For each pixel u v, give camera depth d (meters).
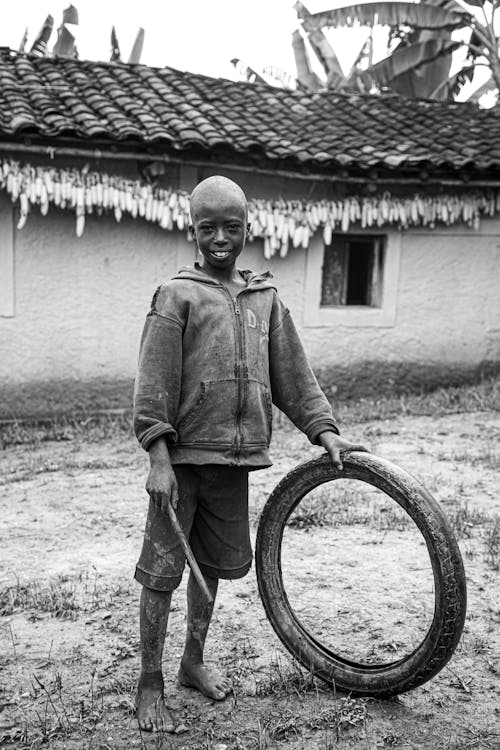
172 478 2.52
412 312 9.64
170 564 2.64
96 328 8.41
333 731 2.64
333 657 2.91
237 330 2.62
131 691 2.90
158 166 7.99
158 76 9.84
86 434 7.74
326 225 8.84
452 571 2.49
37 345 8.22
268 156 8.17
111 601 3.73
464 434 7.49
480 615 3.54
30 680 3.00
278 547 2.99
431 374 9.82
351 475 2.71
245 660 3.13
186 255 8.62
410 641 3.31
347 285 9.73
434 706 2.80
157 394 2.54
